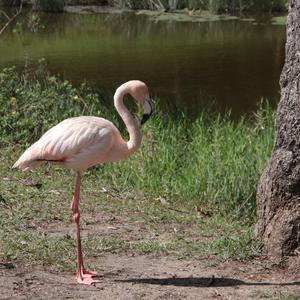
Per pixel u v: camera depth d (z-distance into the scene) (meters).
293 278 6.73
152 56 20.55
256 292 6.28
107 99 13.71
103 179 10.20
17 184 9.54
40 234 7.72
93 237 7.80
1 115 11.46
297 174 6.93
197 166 10.19
